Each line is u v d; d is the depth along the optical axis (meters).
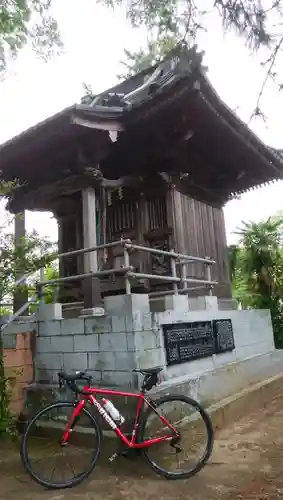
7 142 7.04
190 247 8.13
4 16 5.53
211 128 7.46
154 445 4.10
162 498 3.43
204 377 5.68
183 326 5.63
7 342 5.48
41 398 5.20
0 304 5.59
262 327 8.48
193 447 4.50
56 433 4.83
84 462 4.20
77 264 8.16
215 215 9.45
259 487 3.57
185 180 8.43
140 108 6.80
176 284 7.01
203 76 6.05
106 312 4.94
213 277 8.76
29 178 8.08
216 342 6.43
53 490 3.66
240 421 5.92
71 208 8.45
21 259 5.02
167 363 5.16
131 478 3.87
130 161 8.29
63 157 7.31
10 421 4.91
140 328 4.78
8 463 4.30
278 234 11.22
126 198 8.48
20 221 7.91
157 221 8.09
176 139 7.52
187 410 4.95
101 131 6.66
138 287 7.73
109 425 4.11
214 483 3.70
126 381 4.62
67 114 6.16
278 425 5.69
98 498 3.47
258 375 7.54
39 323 5.58
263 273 10.87
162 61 4.97
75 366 5.12
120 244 5.04
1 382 4.90
